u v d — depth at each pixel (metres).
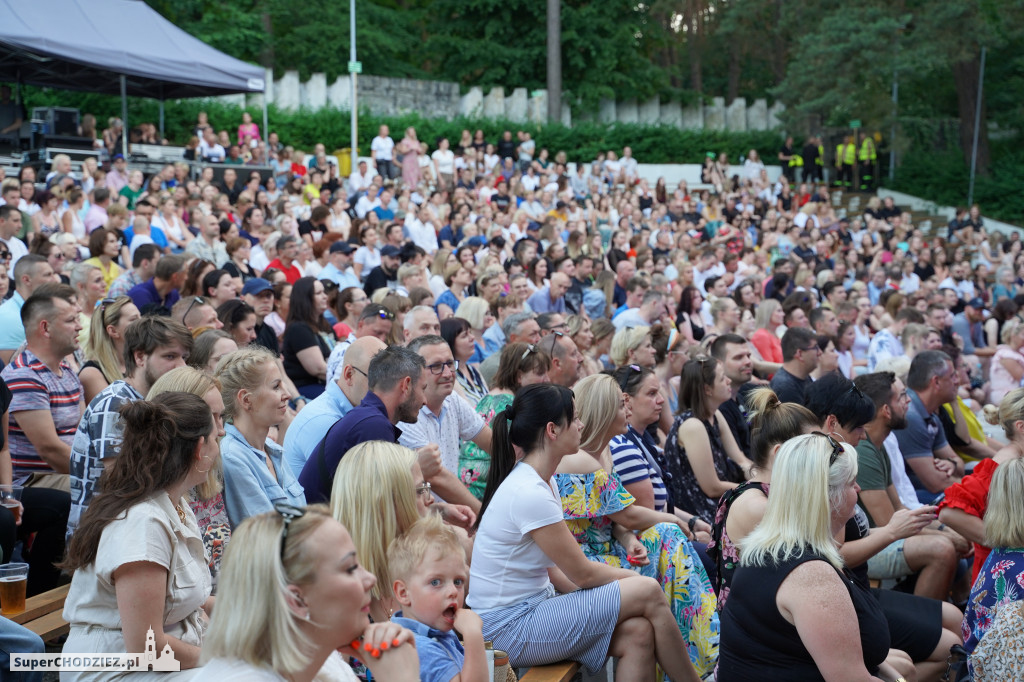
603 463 4.94
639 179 26.69
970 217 28.70
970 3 29.11
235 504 3.86
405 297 7.84
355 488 3.22
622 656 3.81
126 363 4.42
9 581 4.04
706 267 15.13
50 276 6.51
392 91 30.97
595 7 34.59
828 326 9.91
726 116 35.56
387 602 3.23
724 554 4.21
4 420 4.90
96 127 24.34
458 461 5.64
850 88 30.08
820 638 3.23
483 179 23.03
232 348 5.04
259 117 26.88
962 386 10.30
